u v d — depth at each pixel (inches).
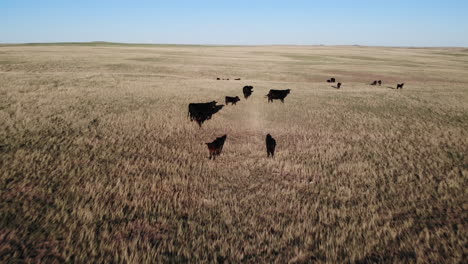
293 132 426.9
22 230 176.2
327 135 415.2
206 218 199.2
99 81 844.6
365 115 547.8
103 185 238.1
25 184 233.0
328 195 236.5
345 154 338.6
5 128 370.0
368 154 337.7
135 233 179.6
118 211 201.9
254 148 350.9
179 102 603.5
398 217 204.4
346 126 466.9
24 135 350.0
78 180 245.4
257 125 464.4
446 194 236.8
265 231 183.6
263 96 753.6
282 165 300.8
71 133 374.6
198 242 172.1
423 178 270.1
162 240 173.8
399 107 630.5
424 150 351.6
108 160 293.7
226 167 292.0
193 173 274.5
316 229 188.2
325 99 719.7
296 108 603.5
